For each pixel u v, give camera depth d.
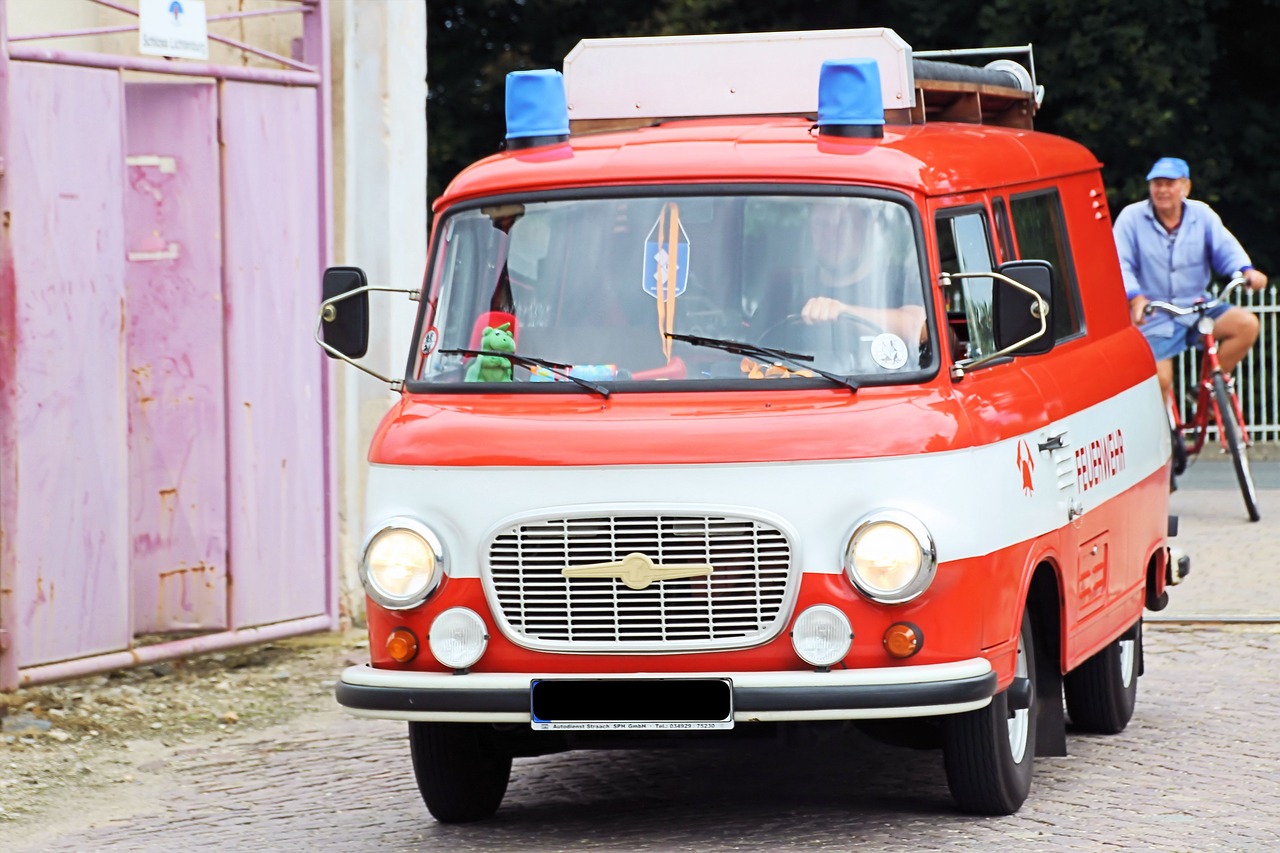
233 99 17.45
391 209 18.80
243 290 17.59
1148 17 36.03
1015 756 11.76
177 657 17.00
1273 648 17.03
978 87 14.51
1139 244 23.52
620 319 11.47
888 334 11.22
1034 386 12.20
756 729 11.07
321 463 18.38
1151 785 12.47
